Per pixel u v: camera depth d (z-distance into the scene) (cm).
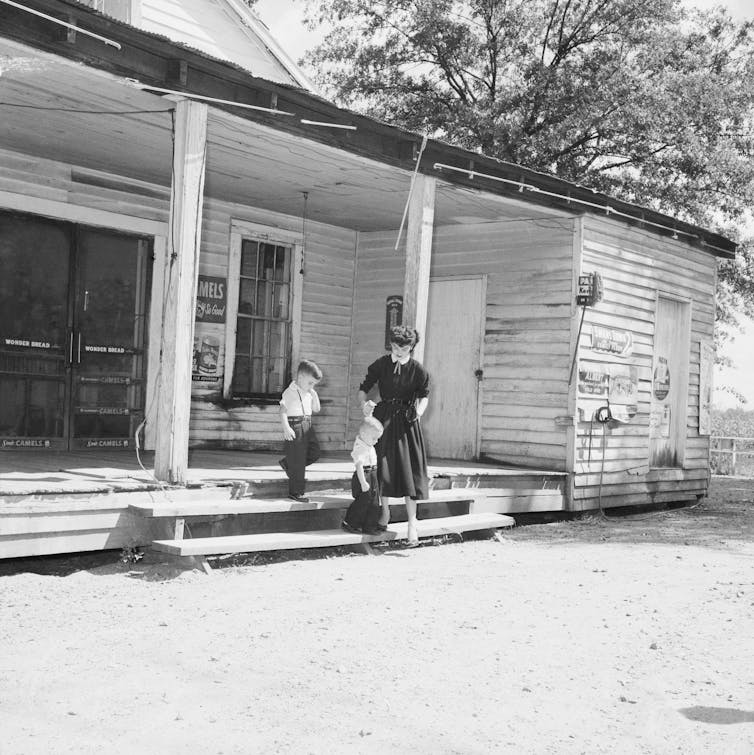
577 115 2319
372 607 654
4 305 1029
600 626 637
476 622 629
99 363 1109
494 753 407
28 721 417
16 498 673
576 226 1226
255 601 653
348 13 2638
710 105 2309
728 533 1176
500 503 1099
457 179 1022
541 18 2584
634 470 1341
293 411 852
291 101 825
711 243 1506
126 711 432
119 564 739
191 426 1226
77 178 1079
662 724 453
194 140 762
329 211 1288
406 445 862
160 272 1159
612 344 1283
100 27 673
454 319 1338
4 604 613
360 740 413
